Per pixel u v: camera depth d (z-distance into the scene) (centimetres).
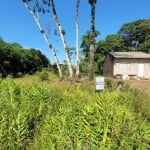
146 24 7456
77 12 2600
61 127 417
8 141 450
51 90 853
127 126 404
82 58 5197
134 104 891
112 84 1374
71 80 1961
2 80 881
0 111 515
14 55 4047
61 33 2650
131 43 7644
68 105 630
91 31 2417
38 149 445
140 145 380
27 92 718
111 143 376
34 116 549
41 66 4841
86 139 392
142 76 3712
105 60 4319
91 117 408
